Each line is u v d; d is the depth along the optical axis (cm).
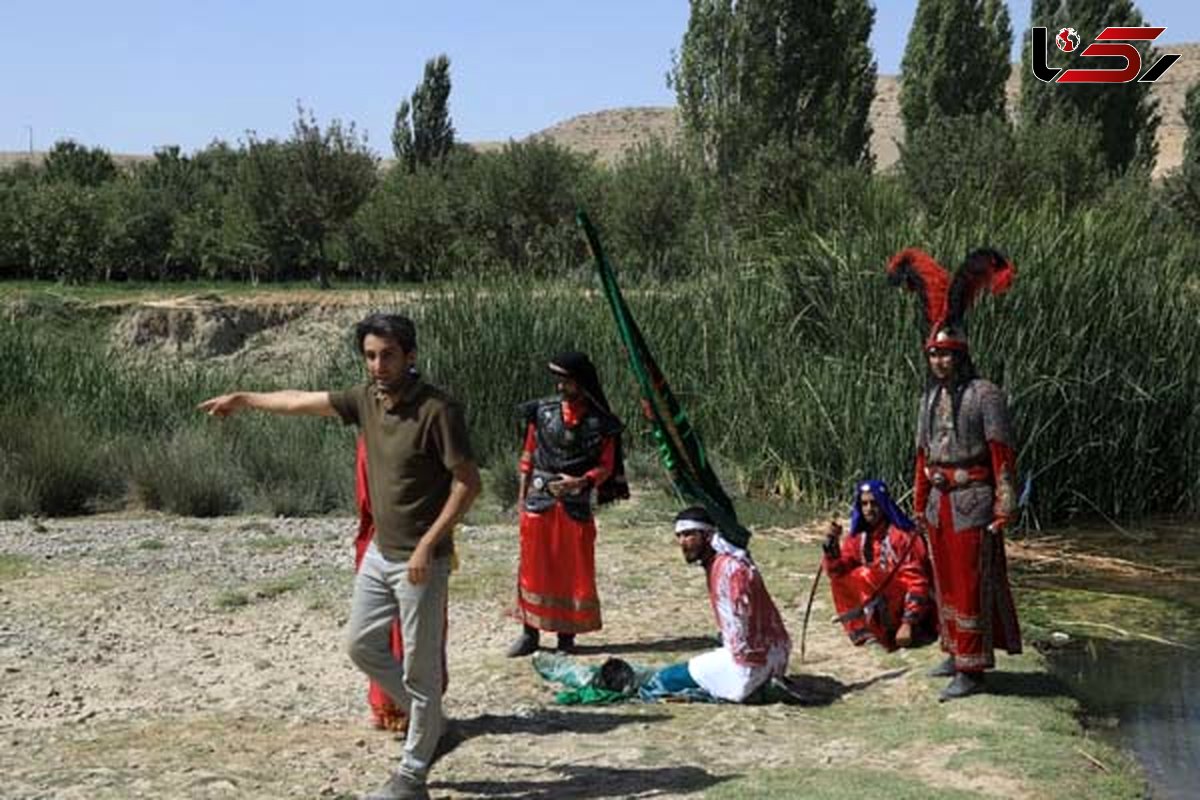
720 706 738
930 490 752
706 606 974
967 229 1452
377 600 585
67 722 716
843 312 1475
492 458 1580
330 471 1491
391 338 564
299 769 629
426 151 6962
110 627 923
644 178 3644
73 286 4281
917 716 717
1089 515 1430
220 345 3009
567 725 705
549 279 1819
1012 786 613
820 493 1399
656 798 588
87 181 7194
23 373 1783
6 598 993
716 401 1552
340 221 4219
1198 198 3183
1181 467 1466
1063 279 1399
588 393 822
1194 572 1183
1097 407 1407
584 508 834
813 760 647
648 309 1670
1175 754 701
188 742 672
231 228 4616
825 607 967
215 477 1456
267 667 834
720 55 3009
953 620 747
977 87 5200
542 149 4066
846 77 3219
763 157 2794
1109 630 980
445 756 653
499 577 1062
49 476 1437
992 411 719
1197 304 1502
